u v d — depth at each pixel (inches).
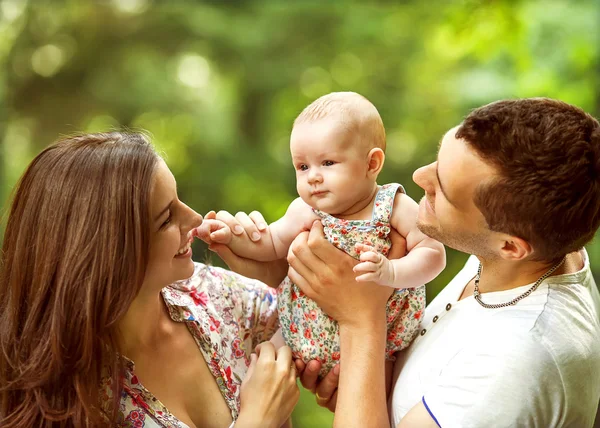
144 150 60.4
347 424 65.4
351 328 68.4
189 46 406.9
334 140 67.1
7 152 363.3
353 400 66.1
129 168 58.8
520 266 62.3
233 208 386.6
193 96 398.6
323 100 69.8
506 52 222.5
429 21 397.7
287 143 422.6
